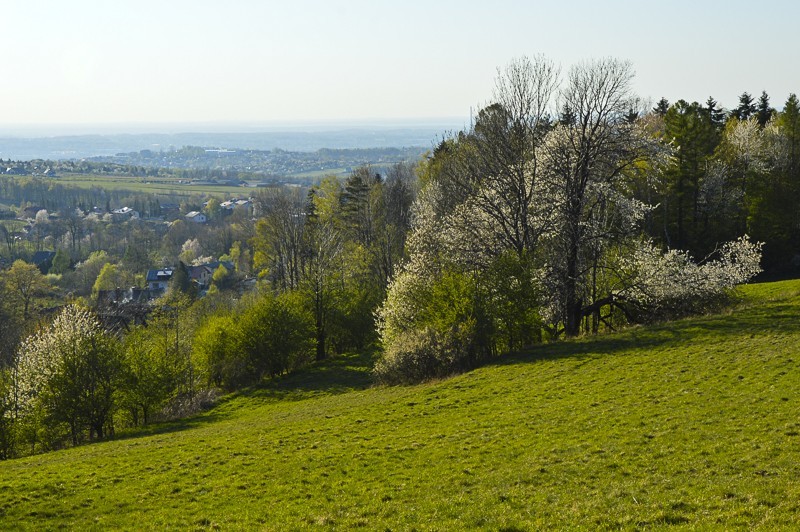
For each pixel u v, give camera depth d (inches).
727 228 2940.5
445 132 3752.5
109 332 2442.2
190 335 2812.5
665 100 4562.0
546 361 1446.9
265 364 2561.5
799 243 2869.1
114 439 1697.8
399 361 1688.0
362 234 3636.8
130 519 759.1
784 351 1143.6
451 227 1882.4
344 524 669.9
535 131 1833.2
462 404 1215.6
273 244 3683.6
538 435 911.7
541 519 605.9
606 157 1750.7
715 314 1663.4
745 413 845.2
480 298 1633.9
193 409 2178.9
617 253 1905.8
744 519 522.9
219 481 882.8
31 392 1918.1
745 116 4515.3
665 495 615.2
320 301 2893.7
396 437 1020.5
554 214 1758.1
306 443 1053.8
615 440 826.2
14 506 827.4
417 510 685.3
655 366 1221.7
